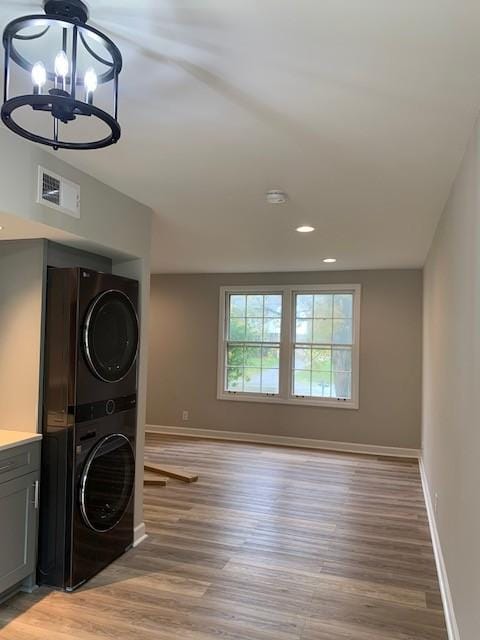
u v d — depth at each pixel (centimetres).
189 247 501
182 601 267
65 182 257
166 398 737
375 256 536
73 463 272
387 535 364
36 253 280
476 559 185
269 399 681
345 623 250
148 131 217
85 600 265
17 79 172
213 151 240
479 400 186
